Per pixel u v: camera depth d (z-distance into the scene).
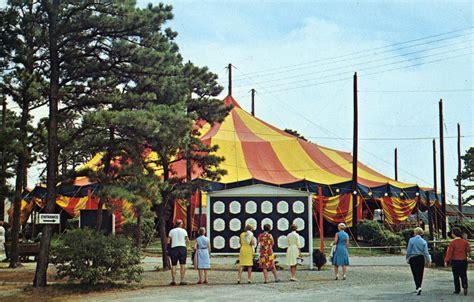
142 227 26.53
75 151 17.34
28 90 17.22
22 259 22.14
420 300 12.40
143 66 15.85
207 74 20.56
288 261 16.58
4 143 15.16
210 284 15.68
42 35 16.12
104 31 15.39
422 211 36.66
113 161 19.36
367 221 29.78
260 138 35.00
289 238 16.72
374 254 26.16
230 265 21.19
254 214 19.92
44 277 14.91
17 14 15.50
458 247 13.62
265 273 16.09
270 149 33.81
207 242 16.03
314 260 20.02
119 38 15.73
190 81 19.61
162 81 16.30
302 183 29.42
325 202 30.53
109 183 15.48
